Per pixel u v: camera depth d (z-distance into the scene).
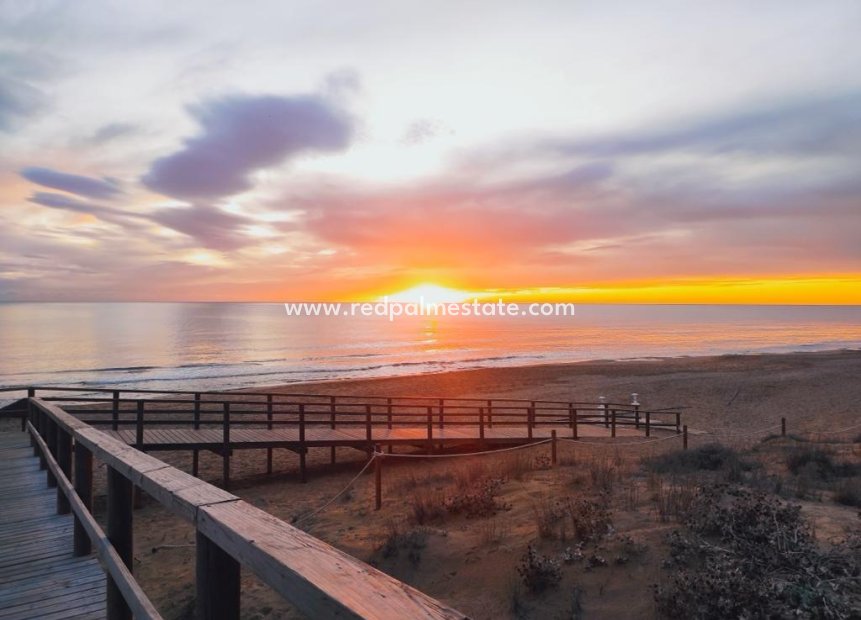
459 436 15.48
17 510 6.14
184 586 7.10
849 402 28.34
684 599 4.69
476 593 5.84
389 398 15.70
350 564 1.28
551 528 6.83
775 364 49.03
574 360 58.81
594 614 4.98
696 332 124.00
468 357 63.16
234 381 40.94
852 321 198.25
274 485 13.10
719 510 6.26
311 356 63.50
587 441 16.88
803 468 9.79
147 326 128.62
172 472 2.45
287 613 6.25
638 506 7.38
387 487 11.78
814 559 4.91
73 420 5.29
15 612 3.70
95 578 4.27
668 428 20.31
